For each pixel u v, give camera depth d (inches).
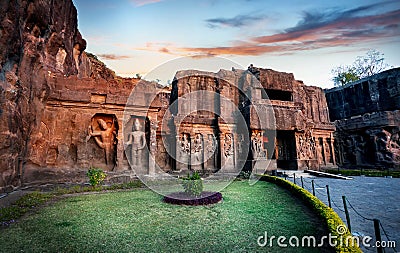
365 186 514.3
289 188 450.3
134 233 215.6
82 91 534.9
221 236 210.8
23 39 385.4
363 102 1112.8
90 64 855.1
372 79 1084.5
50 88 494.9
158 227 232.1
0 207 283.4
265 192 430.6
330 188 487.8
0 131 322.0
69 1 587.5
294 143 873.5
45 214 273.1
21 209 283.4
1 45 307.9
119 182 494.9
